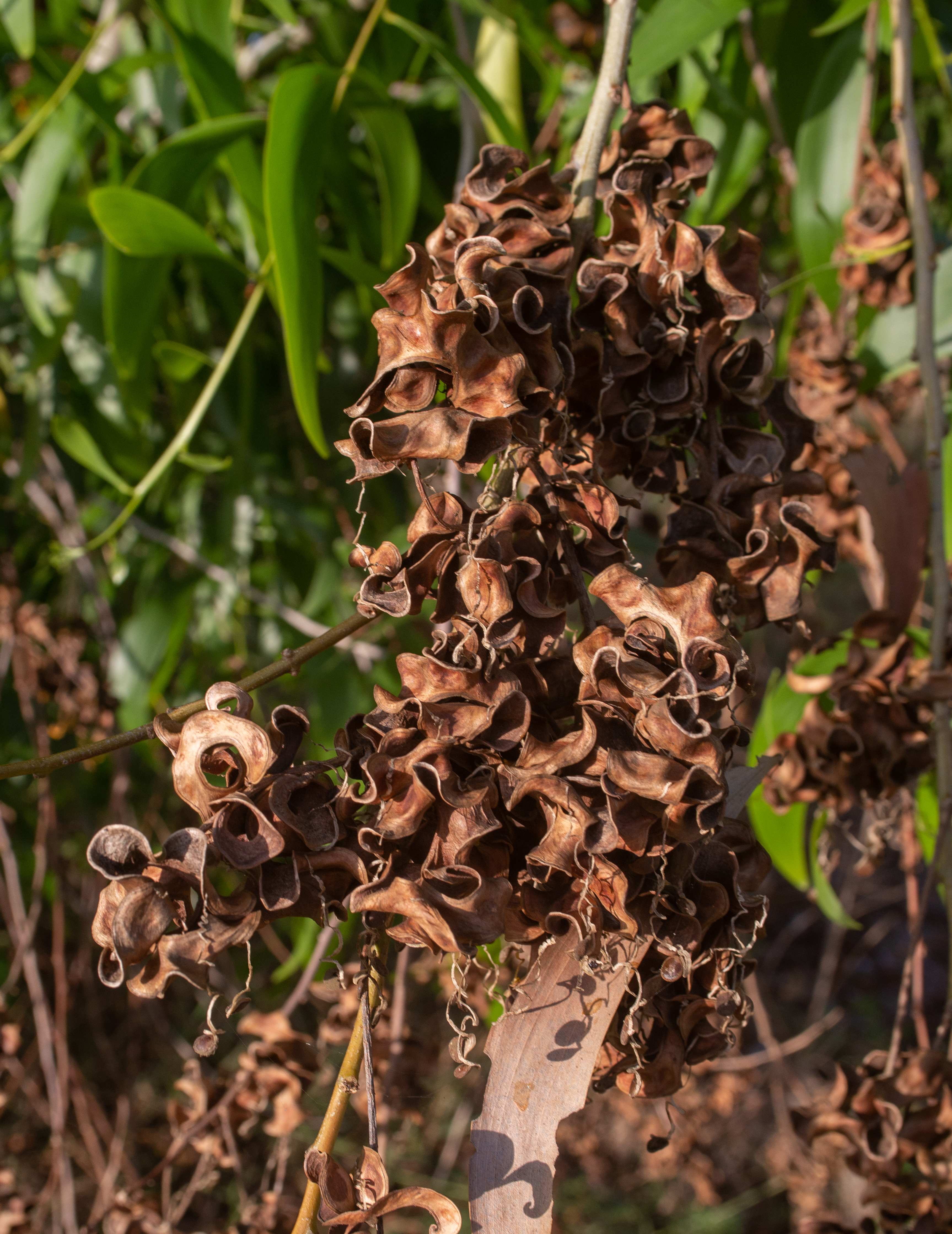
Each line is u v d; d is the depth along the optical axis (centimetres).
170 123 126
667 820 59
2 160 115
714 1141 223
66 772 178
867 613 84
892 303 96
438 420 60
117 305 105
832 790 82
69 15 133
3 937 196
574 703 62
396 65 117
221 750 62
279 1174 85
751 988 135
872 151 95
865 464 84
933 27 105
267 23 132
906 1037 290
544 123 146
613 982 62
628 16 68
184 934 60
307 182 87
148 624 147
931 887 79
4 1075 165
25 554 173
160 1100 215
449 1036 222
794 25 117
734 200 116
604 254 66
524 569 61
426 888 59
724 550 66
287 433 158
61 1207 193
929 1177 78
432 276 63
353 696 135
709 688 59
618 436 65
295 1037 85
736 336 66
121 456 139
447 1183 219
